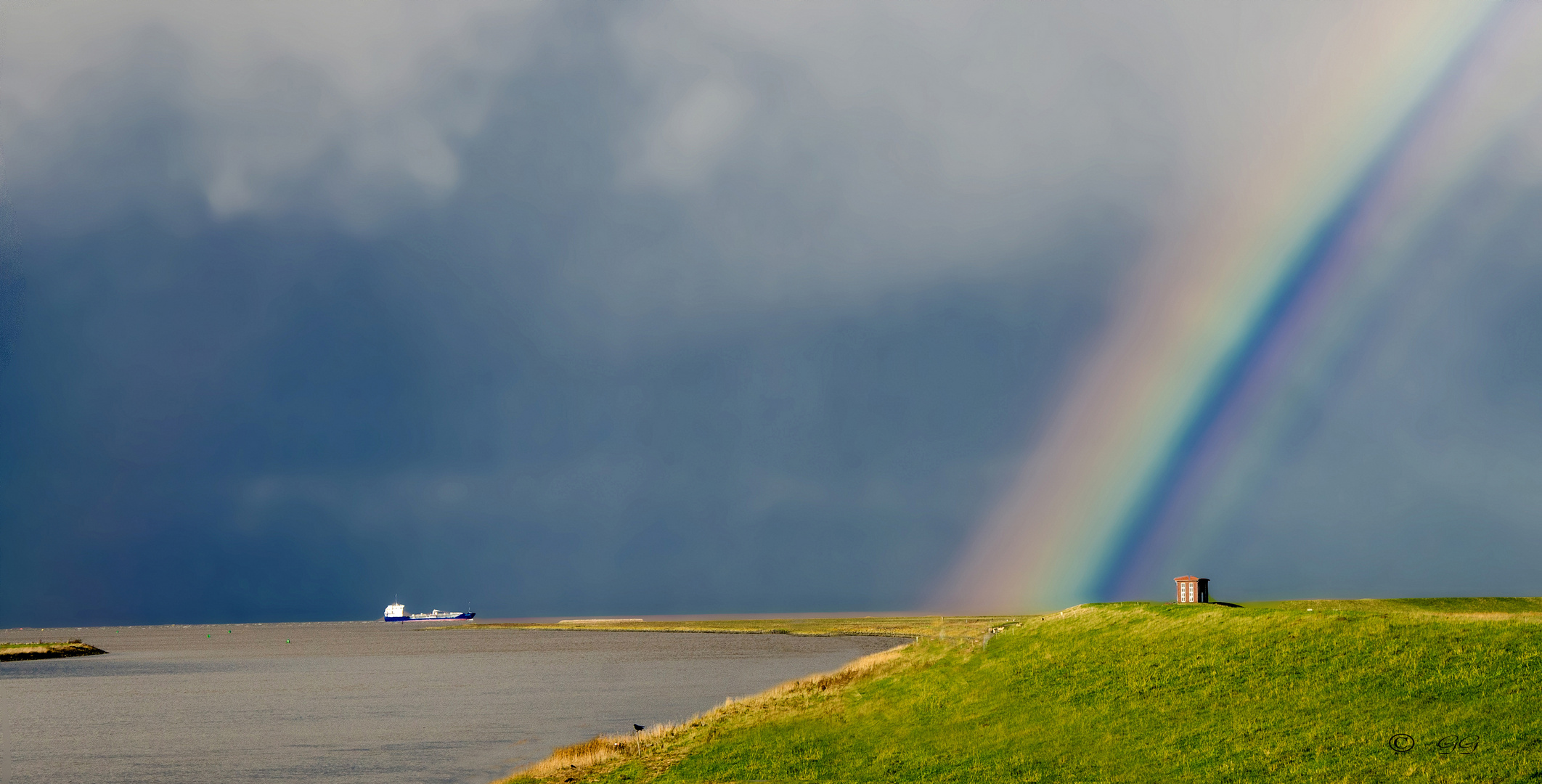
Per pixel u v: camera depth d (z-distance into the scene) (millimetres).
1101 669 50312
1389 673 37344
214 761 63312
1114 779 33375
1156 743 36688
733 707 66625
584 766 49312
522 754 61688
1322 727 33688
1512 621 40844
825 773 41000
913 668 68812
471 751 64125
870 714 54031
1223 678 42531
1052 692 48688
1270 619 49344
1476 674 34969
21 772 60938
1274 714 36469
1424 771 28062
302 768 59156
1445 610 66062
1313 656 41875
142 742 74375
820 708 59062
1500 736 29250
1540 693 31844
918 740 45062
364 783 53125
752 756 46125
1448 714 32094
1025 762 37625
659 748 51781
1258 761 32000
